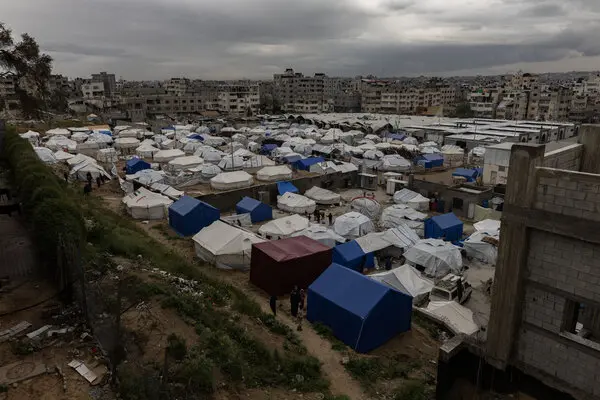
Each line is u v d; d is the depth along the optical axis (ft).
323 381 50.83
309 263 81.61
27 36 95.14
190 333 49.62
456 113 476.54
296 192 160.35
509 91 517.96
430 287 85.61
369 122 357.00
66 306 49.11
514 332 48.06
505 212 46.03
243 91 542.98
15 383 36.42
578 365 44.42
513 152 44.37
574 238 42.06
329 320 65.21
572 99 459.32
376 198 168.76
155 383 36.27
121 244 78.07
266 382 47.39
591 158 53.01
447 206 151.84
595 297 42.11
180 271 76.59
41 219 55.31
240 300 69.05
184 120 395.14
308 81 648.38
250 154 212.64
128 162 186.09
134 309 51.78
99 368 39.34
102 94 536.01
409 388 52.03
